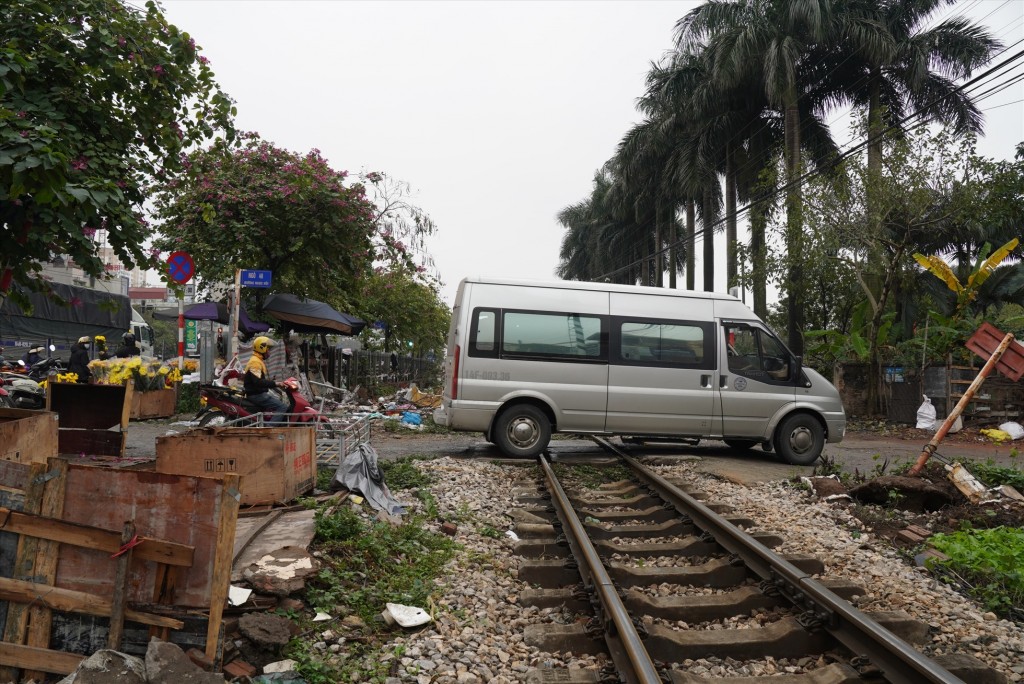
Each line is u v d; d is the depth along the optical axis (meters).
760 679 3.90
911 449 14.79
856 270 21.88
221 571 3.42
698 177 31.28
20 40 6.53
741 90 28.88
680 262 50.88
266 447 6.76
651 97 34.22
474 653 4.23
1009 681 4.10
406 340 34.50
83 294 27.11
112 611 3.36
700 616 4.89
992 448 15.33
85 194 5.88
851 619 4.21
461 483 9.03
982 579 5.85
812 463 11.63
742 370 11.54
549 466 9.91
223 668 3.67
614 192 41.88
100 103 6.97
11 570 3.46
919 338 21.03
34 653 3.37
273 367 14.50
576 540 6.34
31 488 3.55
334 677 3.78
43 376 16.75
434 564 5.68
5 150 5.35
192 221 16.06
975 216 19.80
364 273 18.97
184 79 7.42
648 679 3.46
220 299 19.83
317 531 5.80
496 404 10.97
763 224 25.22
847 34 25.12
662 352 11.39
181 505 3.47
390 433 14.75
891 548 6.73
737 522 7.22
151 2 7.47
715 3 27.47
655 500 8.45
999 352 8.89
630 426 11.30
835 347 22.69
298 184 15.98
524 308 11.17
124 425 8.10
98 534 3.39
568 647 4.35
